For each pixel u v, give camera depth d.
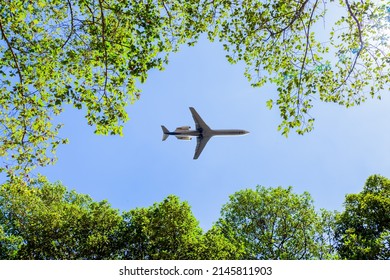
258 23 15.06
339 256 27.89
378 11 13.92
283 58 15.46
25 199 28.27
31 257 26.50
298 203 31.39
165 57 14.60
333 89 15.28
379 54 14.49
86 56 14.24
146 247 26.92
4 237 30.27
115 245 27.34
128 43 14.10
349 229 26.53
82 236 27.23
